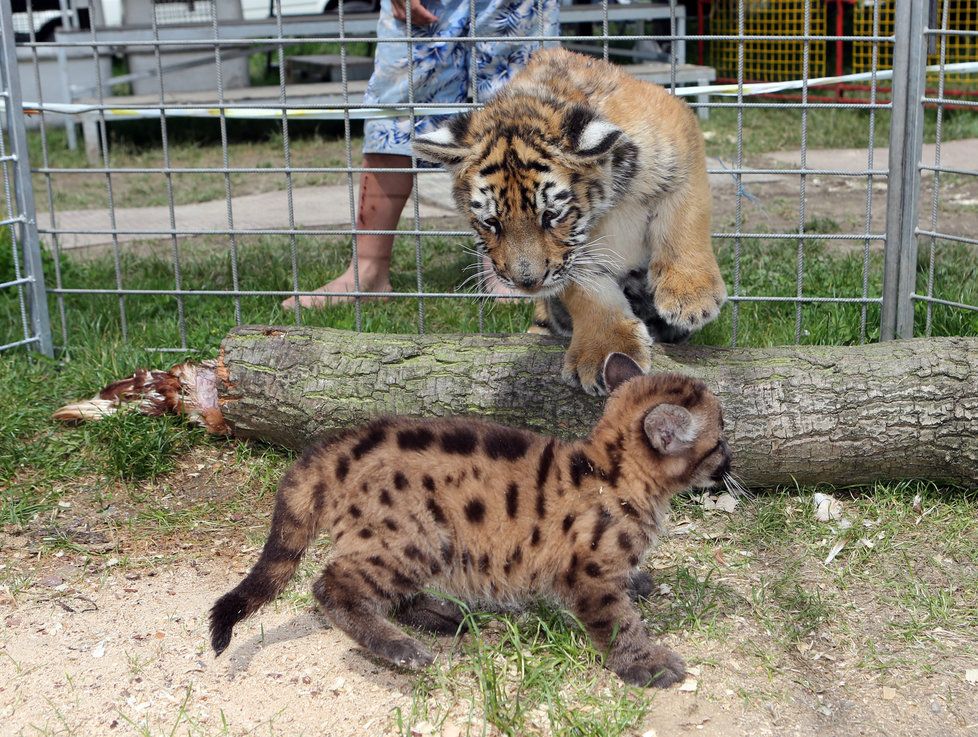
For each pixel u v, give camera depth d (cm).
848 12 482
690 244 167
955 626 134
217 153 439
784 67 486
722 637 133
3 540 157
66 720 122
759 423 156
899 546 150
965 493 160
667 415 126
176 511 164
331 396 167
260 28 469
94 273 255
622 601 128
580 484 129
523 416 161
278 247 286
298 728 120
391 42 203
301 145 450
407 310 225
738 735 118
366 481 129
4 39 196
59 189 388
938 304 195
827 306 208
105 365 199
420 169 188
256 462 175
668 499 132
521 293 164
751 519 157
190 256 279
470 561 131
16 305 231
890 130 180
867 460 157
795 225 303
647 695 123
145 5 498
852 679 126
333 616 129
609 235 167
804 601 138
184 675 129
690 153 165
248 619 138
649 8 474
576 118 156
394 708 123
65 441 180
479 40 185
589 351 160
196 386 181
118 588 146
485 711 120
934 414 155
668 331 181
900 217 182
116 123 486
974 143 402
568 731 117
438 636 136
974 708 121
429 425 134
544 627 129
